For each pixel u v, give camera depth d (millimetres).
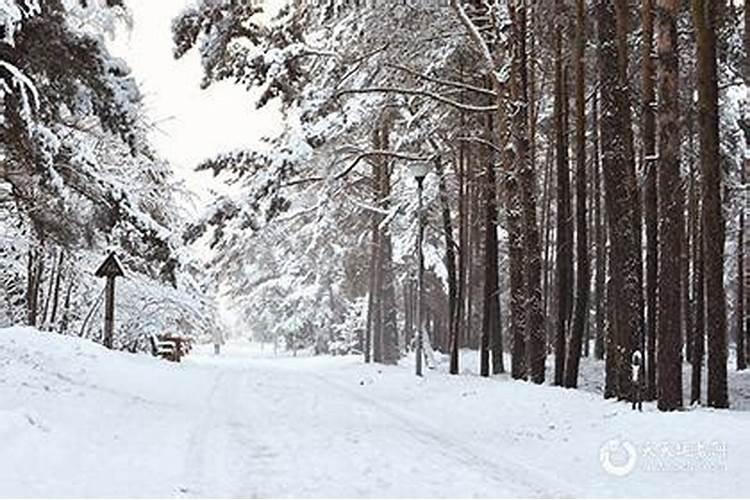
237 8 22891
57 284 31016
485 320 26609
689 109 25859
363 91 24188
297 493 8867
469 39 23984
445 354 41062
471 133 26250
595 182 32344
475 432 14789
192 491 8680
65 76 17000
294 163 25359
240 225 25766
